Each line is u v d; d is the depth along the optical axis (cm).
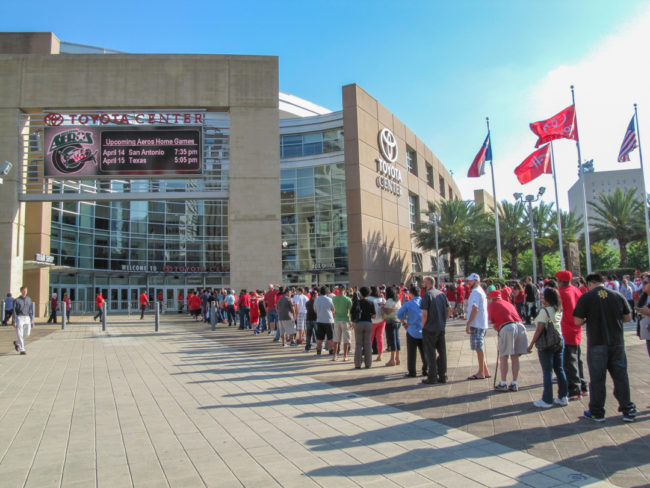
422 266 5319
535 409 671
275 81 2739
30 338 1786
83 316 3434
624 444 514
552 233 4153
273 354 1331
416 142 5359
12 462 498
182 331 2091
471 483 422
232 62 2722
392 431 584
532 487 411
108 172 2523
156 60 2678
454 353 1269
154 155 2553
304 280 4381
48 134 2523
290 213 4438
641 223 3972
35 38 3222
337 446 533
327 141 4412
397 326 1126
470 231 4197
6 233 2444
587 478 427
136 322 2728
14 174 2506
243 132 2691
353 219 3938
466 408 687
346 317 1194
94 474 462
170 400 775
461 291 2589
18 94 2577
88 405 746
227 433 592
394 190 4566
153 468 475
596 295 611
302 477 445
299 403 745
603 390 600
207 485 430
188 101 2667
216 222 4812
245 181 2662
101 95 2619
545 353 687
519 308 2012
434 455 496
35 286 3156
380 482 429
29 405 749
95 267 4072
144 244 4431
